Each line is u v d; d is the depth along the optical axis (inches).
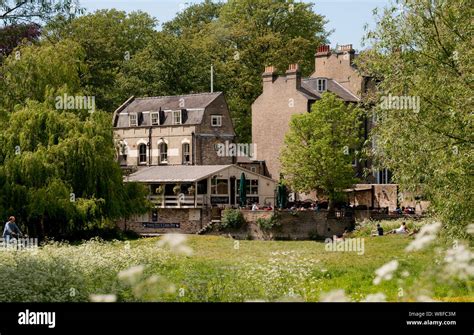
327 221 2790.4
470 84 1100.5
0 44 1450.5
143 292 999.6
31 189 2150.6
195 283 1021.2
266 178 3196.4
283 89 3329.2
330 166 2819.9
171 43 3779.5
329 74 3467.0
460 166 1066.1
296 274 1098.1
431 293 928.9
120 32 3865.7
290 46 3924.7
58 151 2213.3
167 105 3373.5
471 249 1000.2
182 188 3078.2
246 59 3941.9
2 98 1688.0
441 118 1123.3
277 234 2748.5
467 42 1112.2
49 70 2353.6
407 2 1156.5
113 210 2316.7
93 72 3535.9
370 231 2421.3
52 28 1379.2
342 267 1455.5
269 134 3380.9
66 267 1096.2
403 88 1159.0
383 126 1187.3
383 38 1171.9
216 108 3314.5
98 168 2279.8
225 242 2373.3
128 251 1353.3
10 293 1003.3
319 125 2878.9
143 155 3412.9
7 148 2204.7
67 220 2224.4
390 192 3061.0
